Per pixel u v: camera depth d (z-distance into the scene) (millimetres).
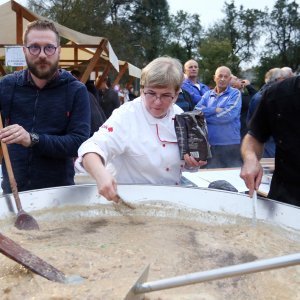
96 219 1487
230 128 4129
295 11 51969
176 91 1542
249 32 53000
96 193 1575
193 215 1488
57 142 1796
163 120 1612
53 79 1900
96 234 1326
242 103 4836
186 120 1570
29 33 1800
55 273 966
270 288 996
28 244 1212
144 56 36406
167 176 1657
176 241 1271
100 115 3826
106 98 6293
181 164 1652
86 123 1924
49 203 1505
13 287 925
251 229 1361
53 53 1820
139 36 35906
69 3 22000
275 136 1647
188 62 4738
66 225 1419
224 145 4117
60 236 1305
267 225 1383
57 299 865
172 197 1561
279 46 52469
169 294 925
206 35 52031
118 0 34500
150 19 37562
